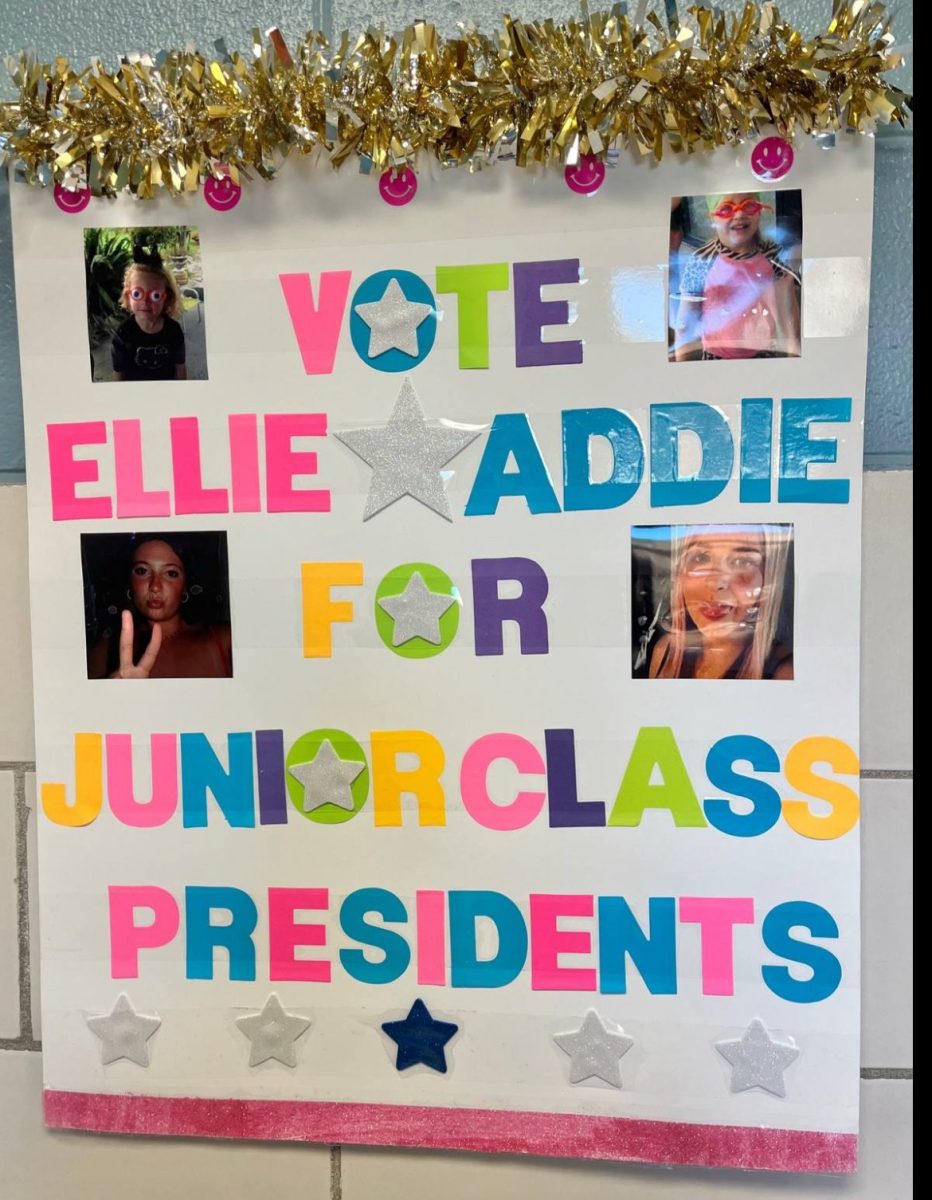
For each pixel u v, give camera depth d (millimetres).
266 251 710
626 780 711
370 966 738
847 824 695
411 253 701
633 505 700
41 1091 788
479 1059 731
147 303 721
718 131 663
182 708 741
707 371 689
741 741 701
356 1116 742
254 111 679
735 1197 726
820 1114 706
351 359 711
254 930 744
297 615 729
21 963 782
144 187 701
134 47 744
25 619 772
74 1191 778
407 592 718
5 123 703
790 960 705
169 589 737
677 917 712
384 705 726
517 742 717
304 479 721
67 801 753
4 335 765
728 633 698
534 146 673
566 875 719
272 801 738
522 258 693
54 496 740
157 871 750
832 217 671
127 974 756
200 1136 761
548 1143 727
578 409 699
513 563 710
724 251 681
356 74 667
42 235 723
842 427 683
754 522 692
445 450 709
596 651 708
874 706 716
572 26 654
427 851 728
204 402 724
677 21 648
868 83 647
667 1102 718
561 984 723
